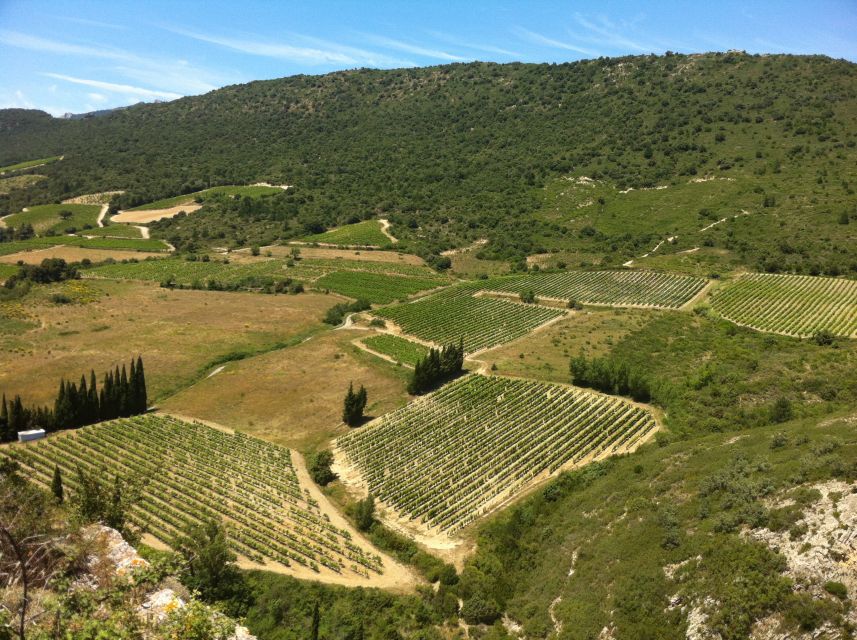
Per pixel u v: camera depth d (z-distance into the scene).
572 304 165.12
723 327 138.25
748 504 47.62
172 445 92.69
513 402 106.62
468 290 183.12
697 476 58.78
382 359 128.38
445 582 60.81
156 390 115.81
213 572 56.56
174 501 76.50
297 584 59.91
